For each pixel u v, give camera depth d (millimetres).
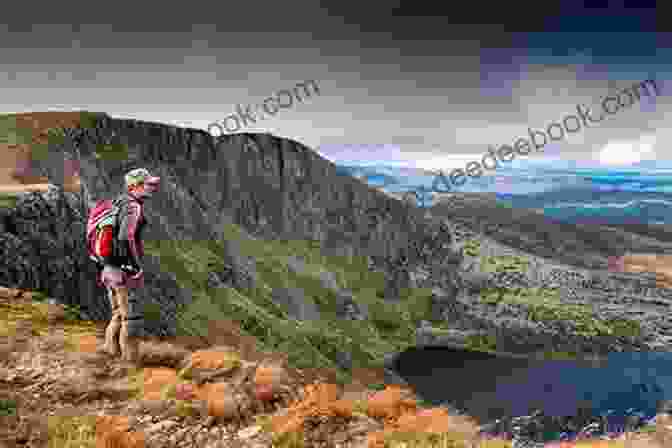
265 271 180000
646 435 4836
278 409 5801
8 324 8023
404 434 4906
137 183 6727
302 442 4902
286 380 6430
